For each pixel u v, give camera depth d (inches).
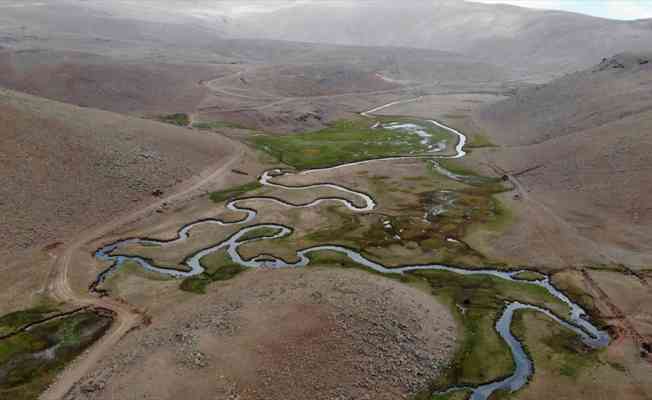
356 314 1688.0
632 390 1444.4
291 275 2091.5
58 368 1579.7
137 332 1740.9
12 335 1731.1
